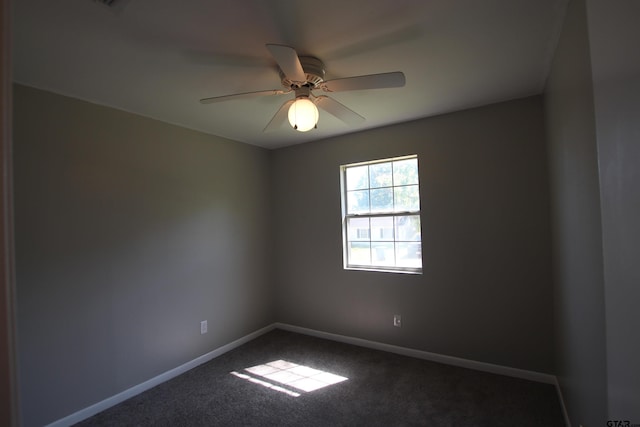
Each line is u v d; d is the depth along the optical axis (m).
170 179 2.96
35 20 1.44
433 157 3.03
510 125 2.69
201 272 3.19
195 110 2.66
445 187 2.98
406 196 3.29
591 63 1.11
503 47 1.81
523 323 2.64
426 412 2.25
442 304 3.00
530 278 2.62
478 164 2.83
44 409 2.09
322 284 3.75
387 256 3.39
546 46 1.81
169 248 2.91
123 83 2.13
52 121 2.21
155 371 2.73
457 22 1.56
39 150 2.14
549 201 2.51
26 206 2.07
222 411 2.33
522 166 2.65
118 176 2.57
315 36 1.64
